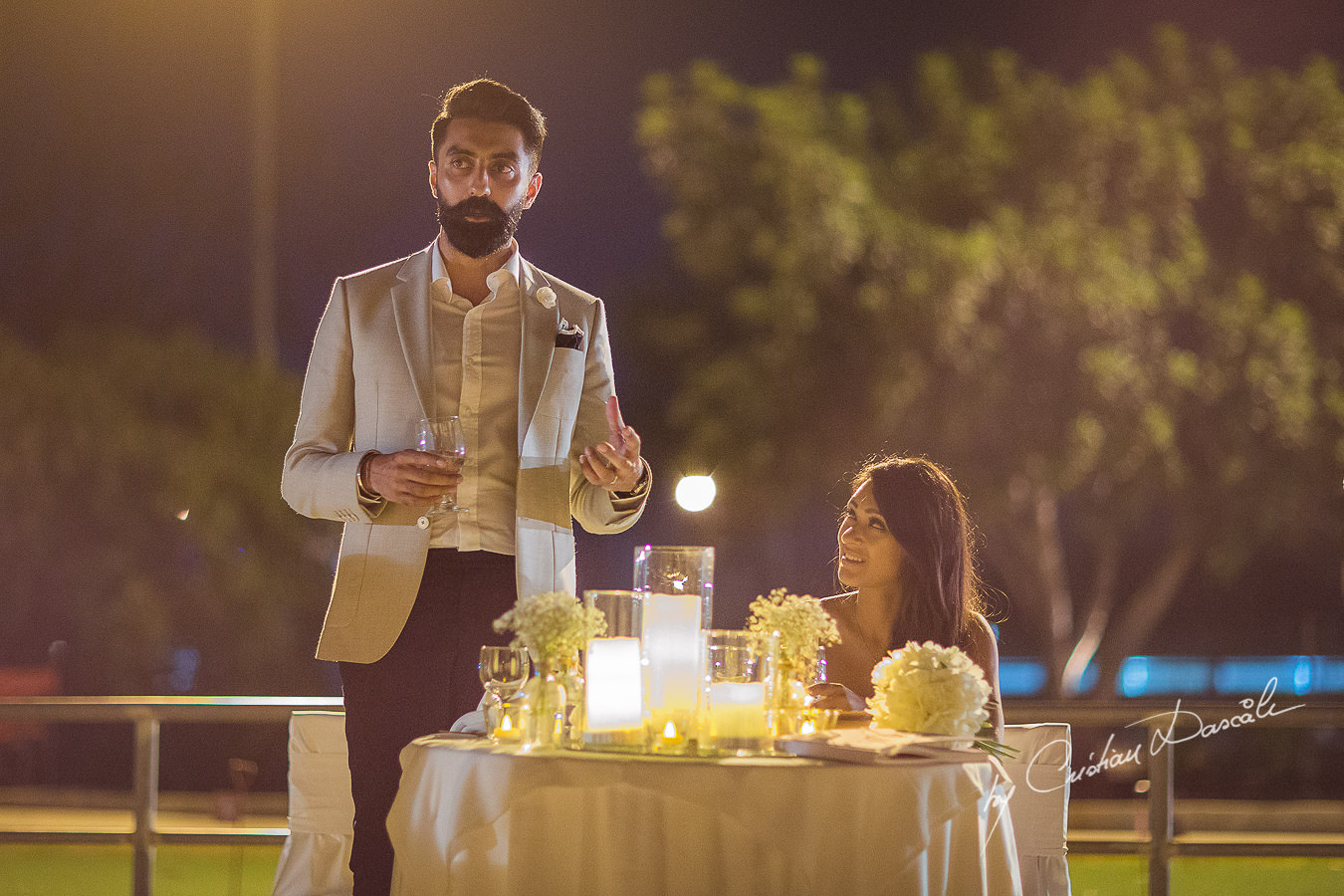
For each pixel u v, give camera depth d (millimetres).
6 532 14094
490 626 3736
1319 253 15000
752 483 14391
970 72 15203
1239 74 15391
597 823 2643
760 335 14508
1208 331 14695
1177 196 14602
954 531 3945
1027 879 4172
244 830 5188
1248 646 19219
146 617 14203
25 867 7723
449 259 3930
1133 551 19578
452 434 3412
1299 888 7383
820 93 14711
